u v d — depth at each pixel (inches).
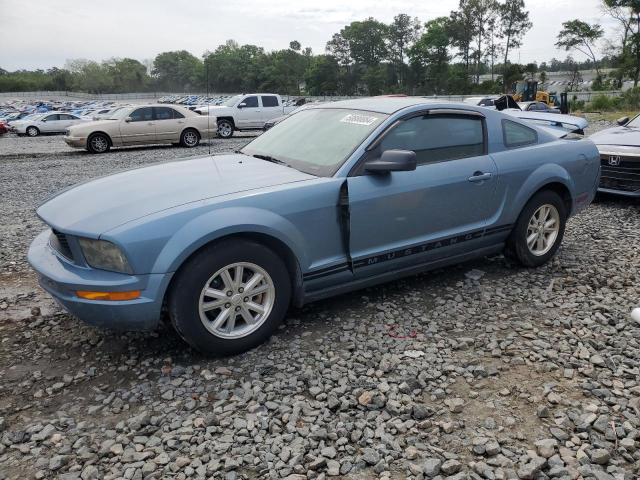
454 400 115.1
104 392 121.5
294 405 113.9
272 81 4571.9
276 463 97.2
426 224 161.3
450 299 169.6
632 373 125.0
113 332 149.6
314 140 163.8
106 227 121.5
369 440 102.7
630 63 2534.5
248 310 135.4
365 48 4242.1
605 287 178.2
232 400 116.3
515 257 191.2
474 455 99.4
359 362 131.4
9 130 1261.1
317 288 147.9
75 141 661.3
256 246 131.5
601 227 255.6
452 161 165.9
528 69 3038.9
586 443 102.0
